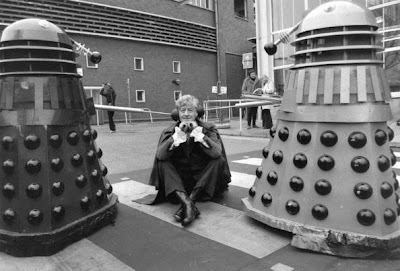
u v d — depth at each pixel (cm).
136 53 1947
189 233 303
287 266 245
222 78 2458
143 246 280
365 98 254
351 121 255
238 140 970
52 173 268
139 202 387
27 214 260
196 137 341
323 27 262
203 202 386
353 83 258
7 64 271
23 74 268
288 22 1361
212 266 248
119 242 287
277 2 1380
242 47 2639
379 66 267
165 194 360
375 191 252
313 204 267
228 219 332
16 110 266
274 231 301
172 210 362
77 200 285
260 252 267
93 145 311
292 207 274
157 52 2058
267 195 297
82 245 280
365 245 246
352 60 259
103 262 256
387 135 268
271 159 301
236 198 400
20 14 1510
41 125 265
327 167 261
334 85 261
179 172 371
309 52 271
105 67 1803
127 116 1903
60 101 276
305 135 271
